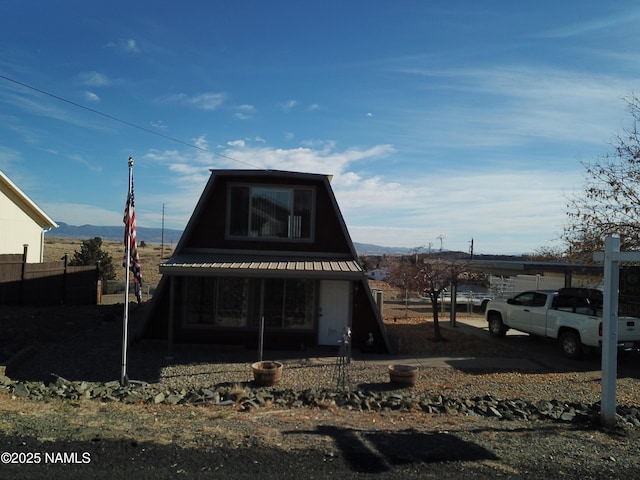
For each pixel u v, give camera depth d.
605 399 7.22
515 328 15.73
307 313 14.94
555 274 23.09
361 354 14.09
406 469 4.89
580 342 13.31
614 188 14.76
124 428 5.69
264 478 4.43
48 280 19.45
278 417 6.91
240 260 14.36
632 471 5.15
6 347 11.94
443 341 15.86
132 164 10.08
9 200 21.56
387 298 31.44
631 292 7.97
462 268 16.34
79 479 4.21
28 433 5.28
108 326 17.33
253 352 14.13
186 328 14.61
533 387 10.62
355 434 6.09
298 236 15.45
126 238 9.95
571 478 4.88
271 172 15.07
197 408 7.35
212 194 15.38
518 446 5.91
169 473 4.43
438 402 8.80
